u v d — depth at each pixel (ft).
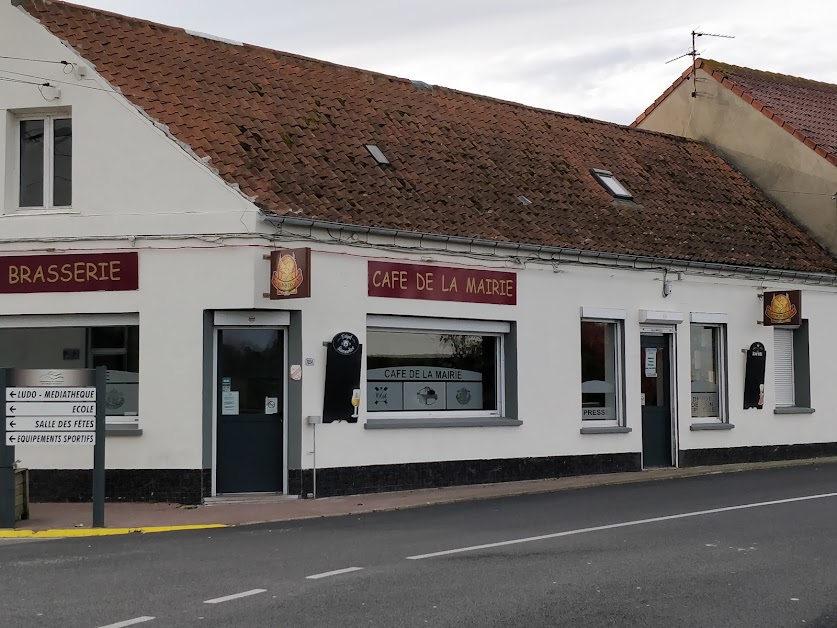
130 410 51.49
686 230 69.41
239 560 33.91
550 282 60.18
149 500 49.80
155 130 50.65
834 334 75.15
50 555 35.73
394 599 27.48
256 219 49.24
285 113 58.44
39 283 51.13
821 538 37.24
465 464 56.34
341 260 52.11
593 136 75.97
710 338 69.26
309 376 50.98
